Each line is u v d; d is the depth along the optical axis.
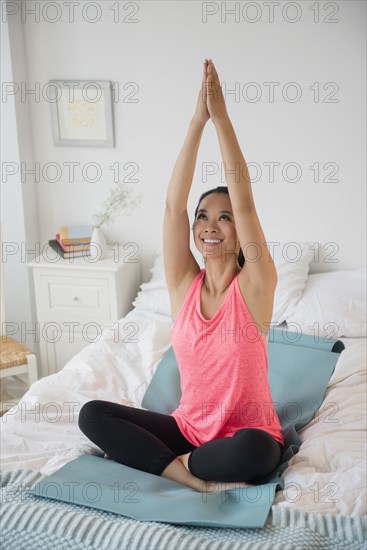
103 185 4.06
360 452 2.28
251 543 1.80
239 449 2.06
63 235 3.90
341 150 3.76
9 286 4.13
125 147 3.98
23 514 1.94
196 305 2.20
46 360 3.96
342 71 3.67
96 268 3.71
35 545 1.87
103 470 2.21
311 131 3.77
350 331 3.37
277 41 3.69
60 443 2.41
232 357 2.14
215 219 2.17
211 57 3.77
